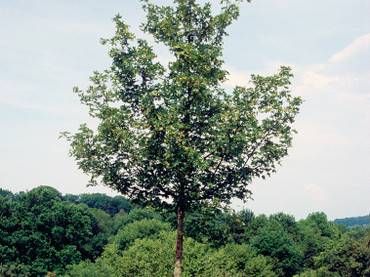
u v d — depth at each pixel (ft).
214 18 47.60
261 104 45.85
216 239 46.88
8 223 147.23
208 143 44.96
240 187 45.91
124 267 106.63
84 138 44.80
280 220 221.46
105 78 47.16
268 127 44.62
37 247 145.89
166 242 117.08
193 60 43.70
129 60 44.83
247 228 199.31
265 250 154.10
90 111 46.47
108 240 198.59
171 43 46.47
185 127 42.55
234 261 125.49
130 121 45.29
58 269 142.61
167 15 48.26
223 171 45.85
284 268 149.07
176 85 44.80
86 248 176.35
